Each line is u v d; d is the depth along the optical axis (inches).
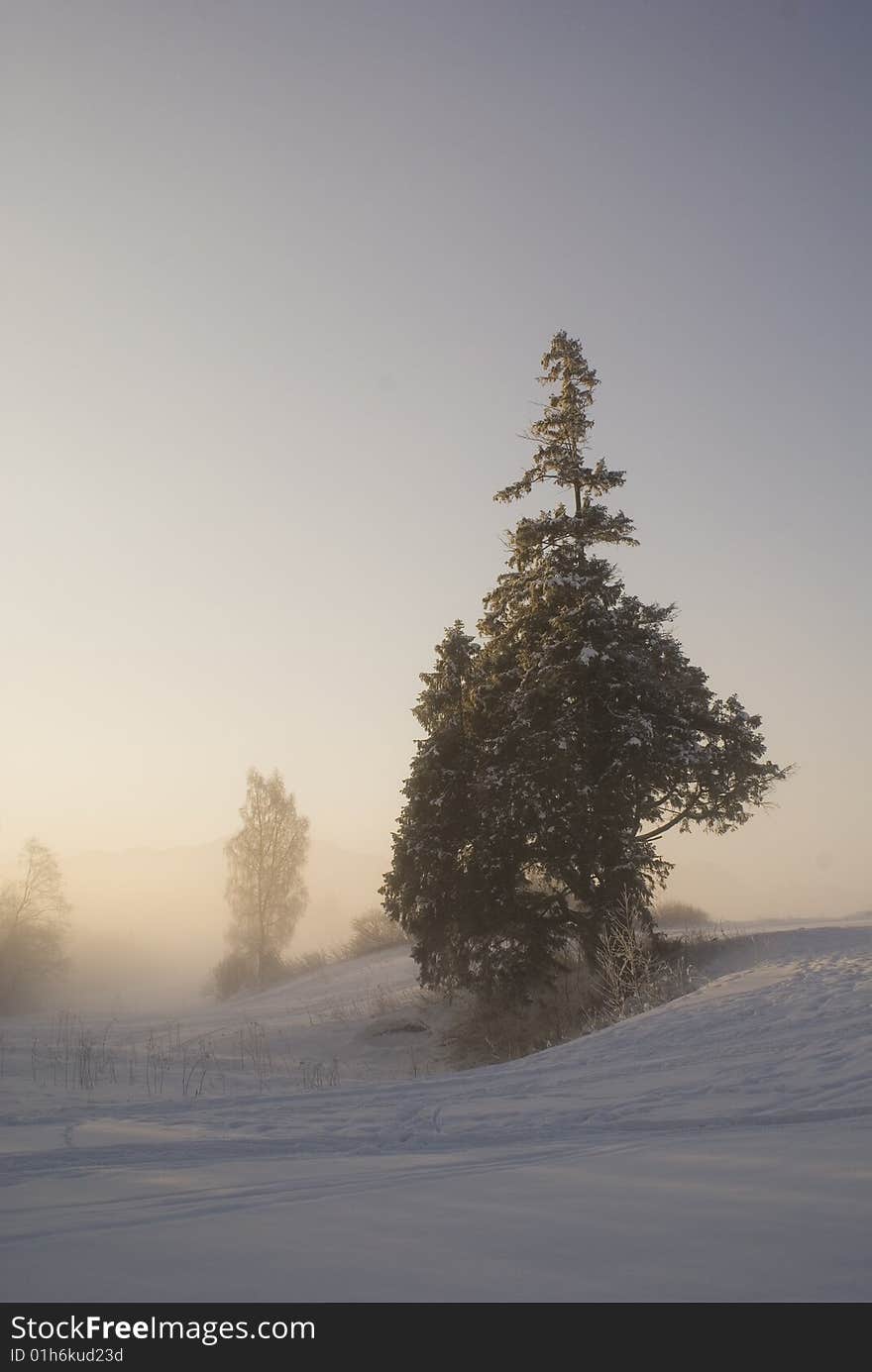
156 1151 322.3
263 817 2765.7
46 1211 217.6
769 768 1107.9
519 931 1130.0
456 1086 495.2
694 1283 143.8
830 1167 235.5
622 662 1095.6
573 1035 965.2
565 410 1213.7
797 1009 604.1
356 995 1553.9
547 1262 157.6
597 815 1067.3
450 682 1283.2
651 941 1123.9
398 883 1198.3
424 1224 188.2
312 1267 158.6
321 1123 389.4
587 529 1157.7
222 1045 1145.4
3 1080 614.9
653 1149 281.3
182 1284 151.6
